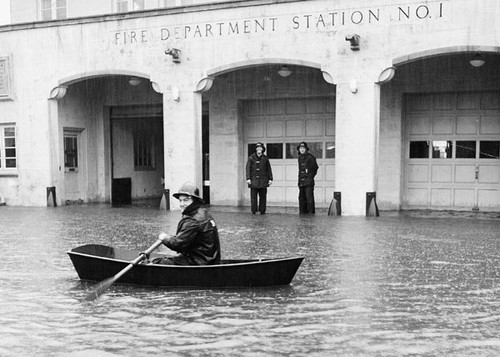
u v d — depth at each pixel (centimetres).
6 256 914
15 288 699
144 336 512
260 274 686
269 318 563
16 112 1897
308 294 657
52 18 2069
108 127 2088
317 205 1808
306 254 909
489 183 1627
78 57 1792
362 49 1458
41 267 826
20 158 1900
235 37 1591
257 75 1814
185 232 701
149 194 2281
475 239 1059
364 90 1462
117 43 1738
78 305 619
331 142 1789
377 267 805
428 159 1684
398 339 499
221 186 1880
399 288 683
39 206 1872
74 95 1970
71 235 1150
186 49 1650
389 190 1683
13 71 1884
